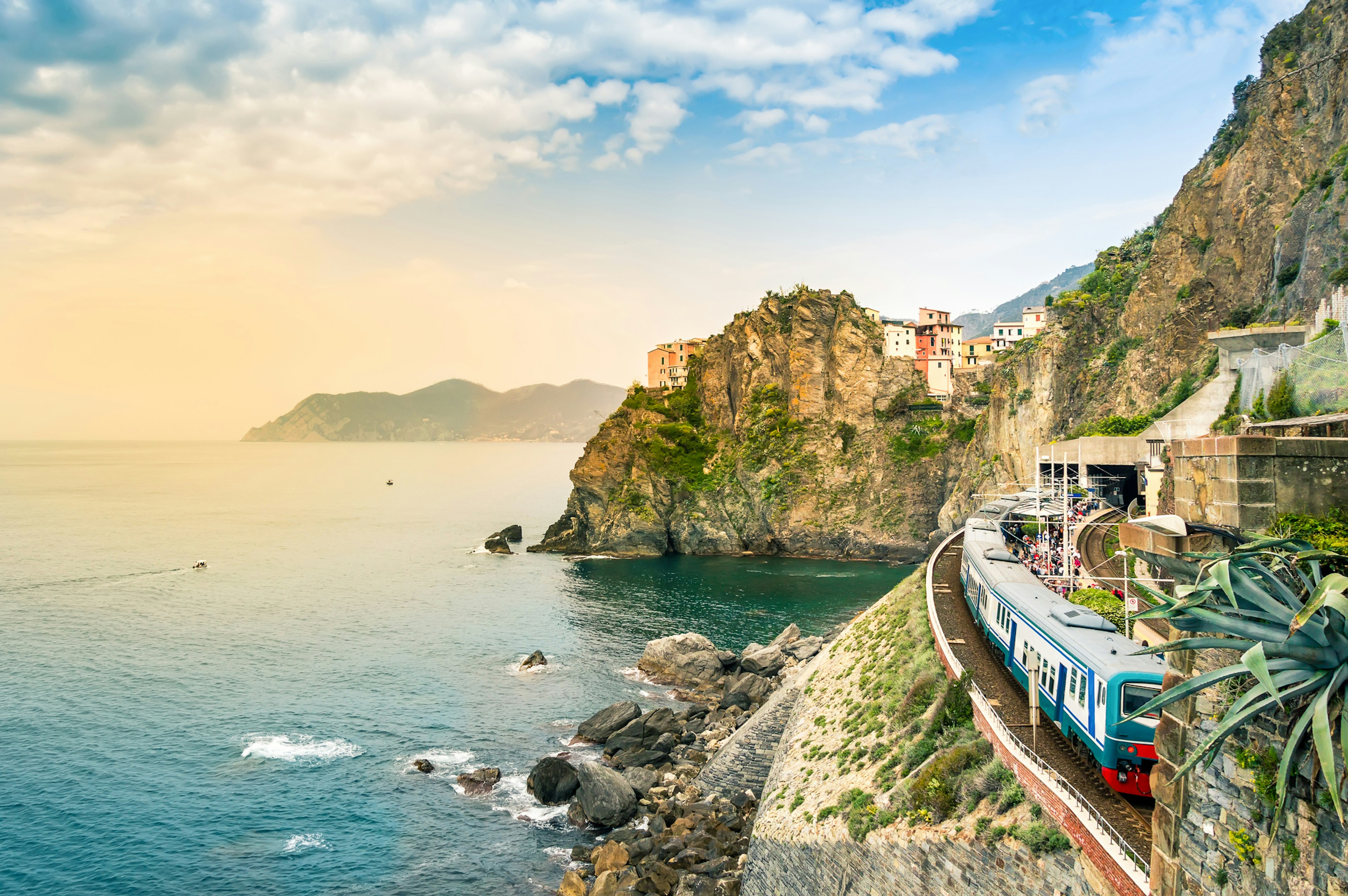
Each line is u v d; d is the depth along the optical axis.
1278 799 12.09
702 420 183.38
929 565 61.22
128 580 131.50
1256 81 100.44
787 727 52.25
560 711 73.25
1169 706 15.48
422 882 46.66
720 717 71.38
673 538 171.50
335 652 91.38
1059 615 31.66
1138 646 27.47
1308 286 73.38
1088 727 26.25
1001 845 23.89
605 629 102.75
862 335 171.25
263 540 180.88
